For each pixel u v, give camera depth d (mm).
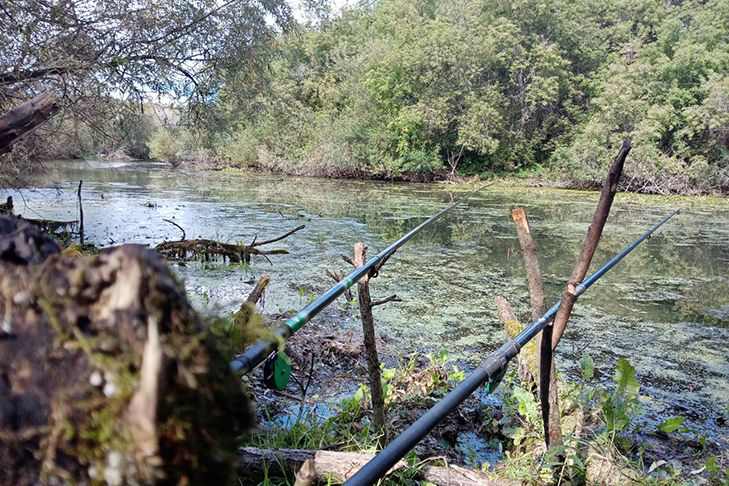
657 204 14453
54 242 569
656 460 2369
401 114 20844
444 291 5215
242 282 5195
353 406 2566
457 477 1939
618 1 25812
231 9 7102
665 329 4363
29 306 483
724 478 2199
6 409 463
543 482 2008
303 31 9586
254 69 8023
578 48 23641
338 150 21438
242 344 714
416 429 1165
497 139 21516
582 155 19125
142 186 14953
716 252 7930
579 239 8547
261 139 23109
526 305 4840
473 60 20875
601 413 2492
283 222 9219
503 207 12750
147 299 475
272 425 2385
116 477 446
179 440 454
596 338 4117
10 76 4695
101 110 6215
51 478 456
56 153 7367
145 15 5934
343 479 1847
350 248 7129
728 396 3137
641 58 21688
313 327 3947
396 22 24906
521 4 22156
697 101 19953
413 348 3689
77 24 5254
